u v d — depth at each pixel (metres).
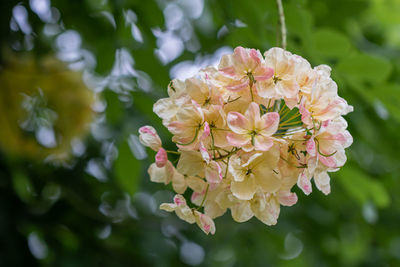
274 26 1.21
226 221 1.85
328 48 1.20
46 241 1.58
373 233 2.07
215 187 1.01
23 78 1.37
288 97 1.01
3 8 1.33
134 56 1.35
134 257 1.70
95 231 1.69
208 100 1.02
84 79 1.43
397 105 1.24
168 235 1.80
